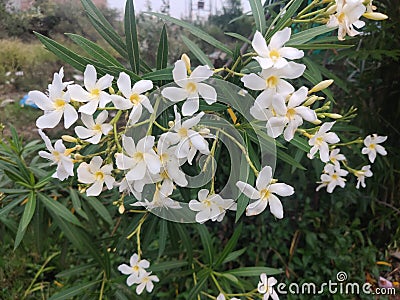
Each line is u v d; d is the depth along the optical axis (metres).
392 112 0.59
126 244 0.49
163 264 0.41
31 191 0.36
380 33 0.52
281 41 0.19
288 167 0.52
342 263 0.60
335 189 0.60
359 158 0.57
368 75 0.58
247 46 0.41
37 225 0.40
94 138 0.20
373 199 0.60
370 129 0.58
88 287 0.41
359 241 0.65
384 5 0.51
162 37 0.27
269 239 0.61
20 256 0.63
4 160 0.37
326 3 0.24
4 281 0.63
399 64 0.55
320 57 0.49
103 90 0.21
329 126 0.25
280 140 0.33
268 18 0.46
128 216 0.50
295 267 0.61
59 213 0.37
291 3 0.28
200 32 0.29
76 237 0.40
